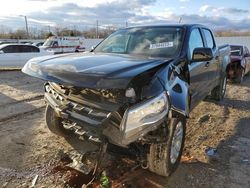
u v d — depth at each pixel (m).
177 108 3.12
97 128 2.72
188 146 4.19
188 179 3.27
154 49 4.00
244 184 3.20
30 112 5.69
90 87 2.46
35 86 8.90
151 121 2.76
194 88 4.32
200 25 5.13
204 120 5.54
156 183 3.16
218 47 6.18
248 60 12.02
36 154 3.71
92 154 3.50
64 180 3.09
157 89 2.85
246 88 9.57
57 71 2.72
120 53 4.06
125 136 2.65
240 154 3.97
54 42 20.80
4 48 14.55
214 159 3.76
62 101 3.18
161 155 3.10
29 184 3.02
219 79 6.65
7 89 8.25
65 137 4.26
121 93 2.72
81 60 3.10
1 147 3.90
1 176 3.15
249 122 5.52
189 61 3.95
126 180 3.16
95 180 3.03
